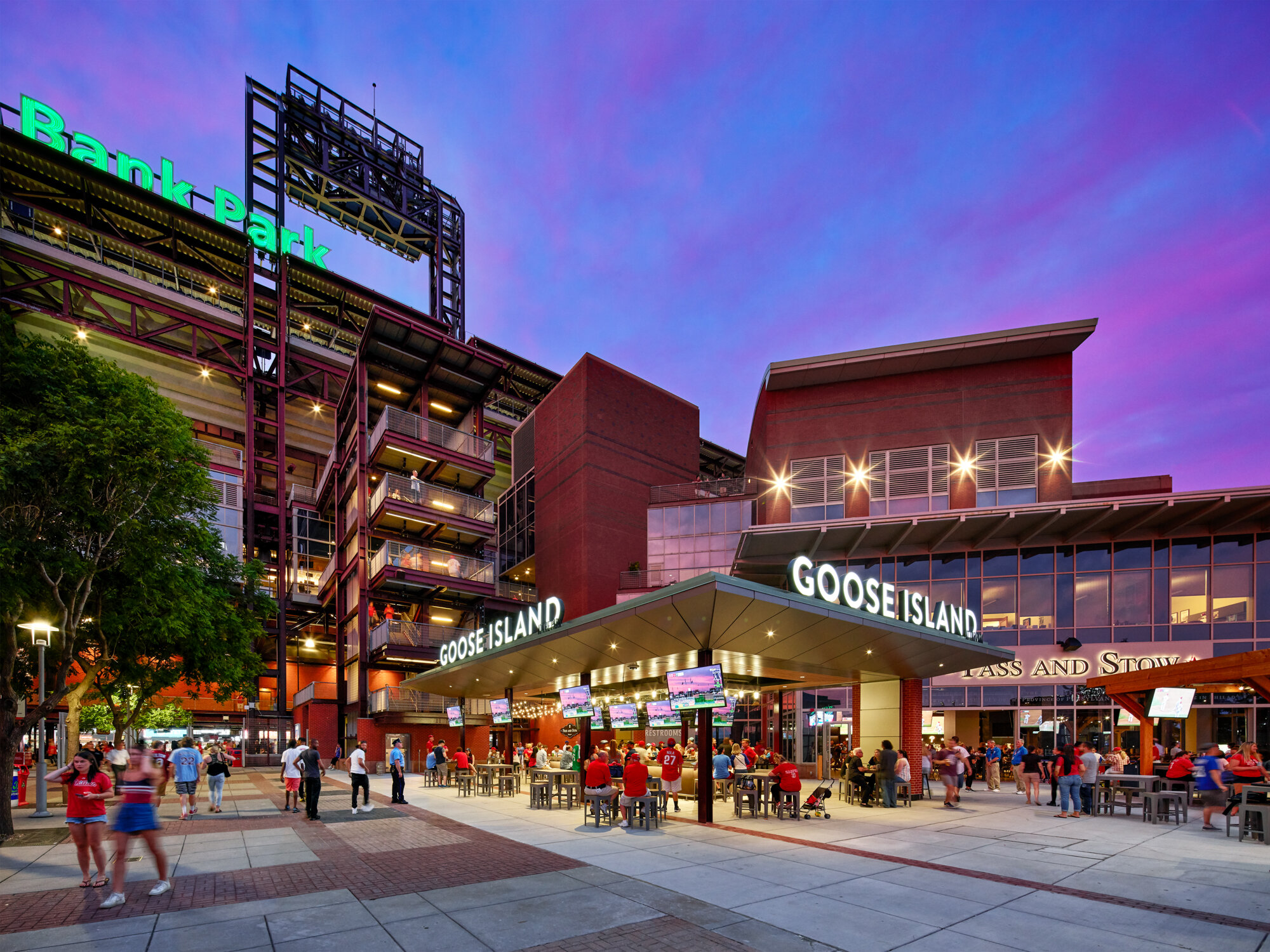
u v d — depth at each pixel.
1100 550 25.73
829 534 27.19
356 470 42.22
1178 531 24.83
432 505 40.75
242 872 9.91
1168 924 7.38
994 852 11.35
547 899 8.40
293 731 44.56
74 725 21.56
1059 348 28.28
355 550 42.16
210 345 54.72
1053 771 18.05
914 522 25.56
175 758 15.97
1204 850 11.57
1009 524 25.59
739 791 16.17
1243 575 23.94
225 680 25.78
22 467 13.21
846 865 10.33
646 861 10.62
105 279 50.66
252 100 59.03
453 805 18.72
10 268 48.09
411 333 40.25
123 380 17.03
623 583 39.75
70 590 15.95
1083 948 6.65
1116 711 24.52
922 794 20.23
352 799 16.91
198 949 6.64
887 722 22.50
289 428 58.12
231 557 26.47
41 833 13.59
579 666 20.30
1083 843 12.22
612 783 15.26
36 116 51.28
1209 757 14.31
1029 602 26.25
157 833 8.61
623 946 6.72
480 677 25.22
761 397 35.16
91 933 7.09
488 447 43.78
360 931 7.16
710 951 6.59
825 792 16.11
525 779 26.45
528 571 49.09
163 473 16.59
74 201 50.41
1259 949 6.59
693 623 14.55
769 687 24.56
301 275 57.69
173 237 53.66
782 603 13.58
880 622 15.73
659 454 44.91
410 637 36.91
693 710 15.62
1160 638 24.41
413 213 68.56
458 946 6.71
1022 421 28.47
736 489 40.94
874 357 29.70
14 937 6.95
